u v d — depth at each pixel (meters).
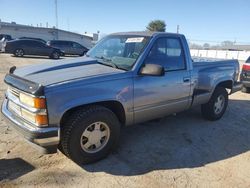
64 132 3.57
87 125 3.64
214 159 4.25
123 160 4.01
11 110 3.87
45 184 3.34
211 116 5.92
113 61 4.33
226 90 6.12
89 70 3.94
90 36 55.09
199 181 3.59
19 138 4.53
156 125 5.54
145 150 4.38
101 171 3.69
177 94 4.73
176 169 3.86
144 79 4.14
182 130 5.34
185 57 4.88
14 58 20.27
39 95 3.23
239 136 5.27
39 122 3.29
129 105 4.03
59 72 3.84
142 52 4.20
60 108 3.37
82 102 3.53
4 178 3.41
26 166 3.71
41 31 49.88
